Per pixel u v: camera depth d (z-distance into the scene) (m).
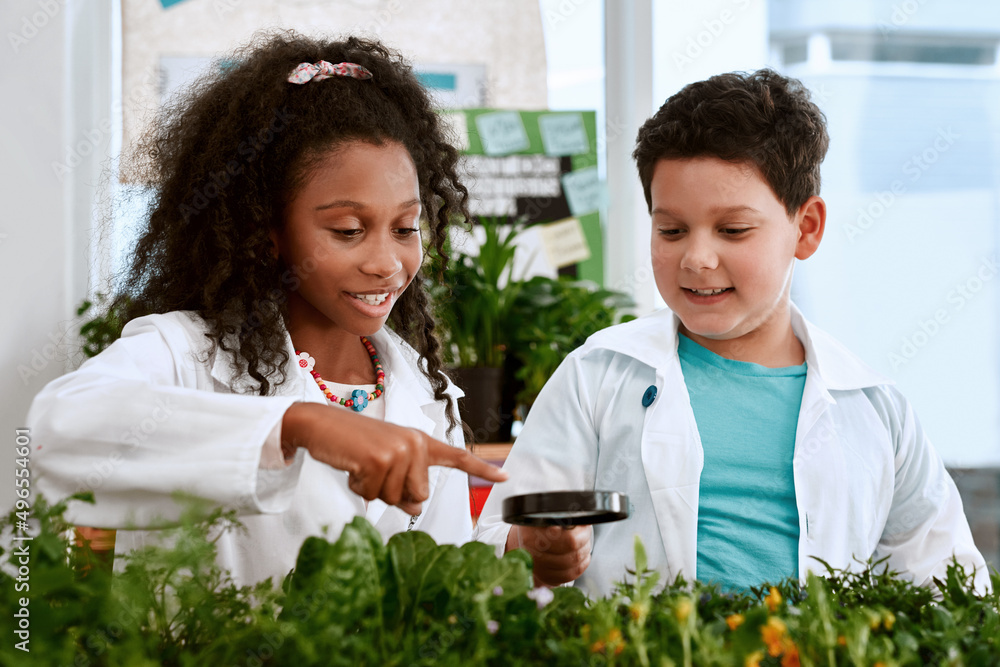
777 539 1.07
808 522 1.06
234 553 1.01
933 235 2.35
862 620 0.55
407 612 0.59
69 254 1.53
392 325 1.24
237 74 1.09
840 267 2.31
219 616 0.57
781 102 1.09
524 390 1.91
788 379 1.17
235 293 1.04
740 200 1.03
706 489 1.09
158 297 1.11
